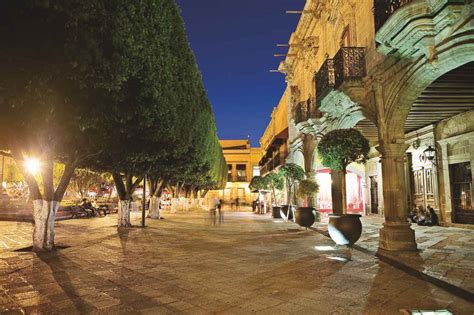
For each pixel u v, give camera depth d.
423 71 7.70
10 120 6.21
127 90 6.91
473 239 10.59
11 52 4.59
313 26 18.62
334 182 15.14
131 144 10.06
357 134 9.28
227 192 68.44
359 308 4.55
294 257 8.16
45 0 4.35
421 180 16.28
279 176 22.92
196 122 14.45
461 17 6.27
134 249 9.33
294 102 22.75
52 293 5.20
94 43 5.08
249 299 4.94
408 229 8.70
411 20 6.84
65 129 8.02
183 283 5.81
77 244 10.06
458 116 13.56
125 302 4.81
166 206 43.50
